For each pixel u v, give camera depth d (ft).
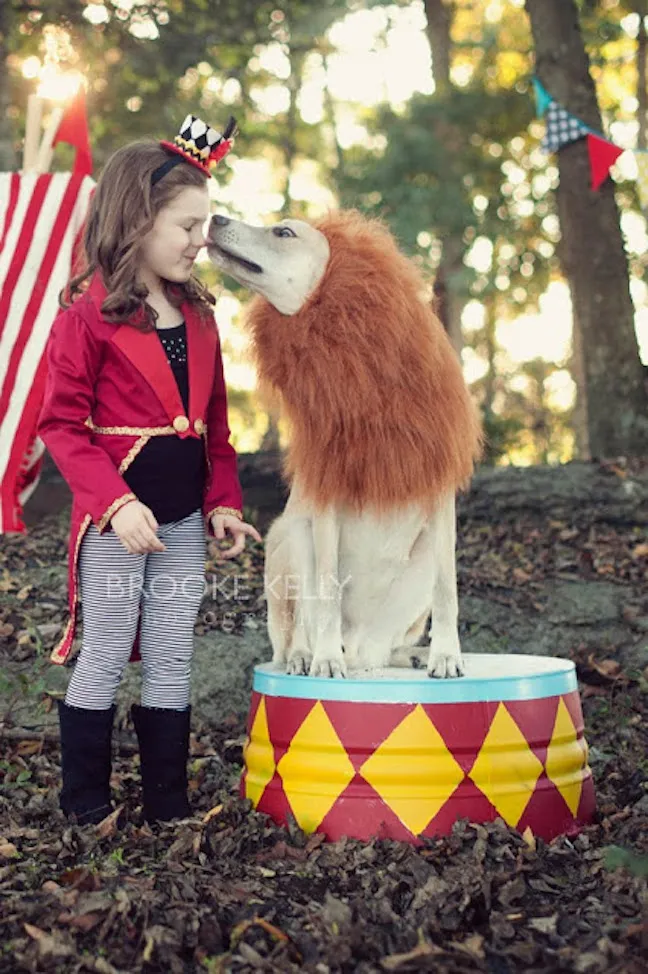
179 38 31.19
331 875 8.09
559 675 9.53
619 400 26.37
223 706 13.76
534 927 7.11
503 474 21.50
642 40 50.24
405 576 10.22
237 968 6.51
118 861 8.25
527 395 75.87
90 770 9.36
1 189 16.22
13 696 13.07
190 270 9.47
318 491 9.46
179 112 33.35
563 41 27.45
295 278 9.12
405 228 36.35
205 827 8.95
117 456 9.21
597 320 26.71
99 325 9.12
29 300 15.99
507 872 7.95
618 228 27.12
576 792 9.41
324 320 9.05
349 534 9.80
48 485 20.21
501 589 17.57
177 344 9.46
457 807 8.75
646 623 16.42
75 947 6.73
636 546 19.16
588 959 6.54
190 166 9.37
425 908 7.29
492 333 66.18
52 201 16.12
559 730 9.37
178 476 9.41
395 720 8.79
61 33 30.50
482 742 8.86
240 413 54.75
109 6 30.40
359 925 6.94
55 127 16.38
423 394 9.25
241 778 10.11
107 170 9.30
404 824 8.71
